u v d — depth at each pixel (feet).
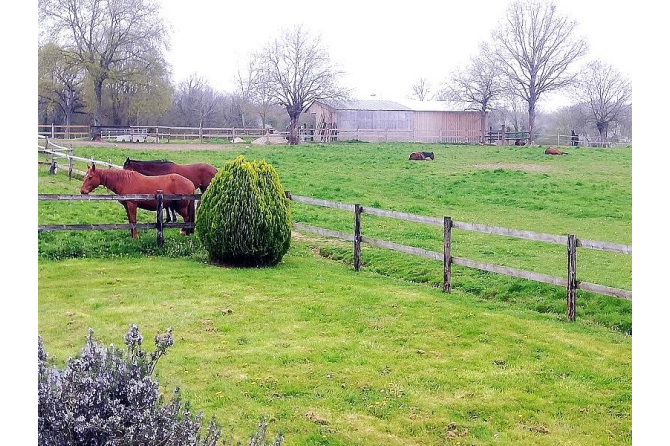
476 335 26.76
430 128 165.78
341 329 27.20
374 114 162.50
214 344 25.16
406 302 30.96
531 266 38.52
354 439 18.33
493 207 62.85
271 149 113.60
